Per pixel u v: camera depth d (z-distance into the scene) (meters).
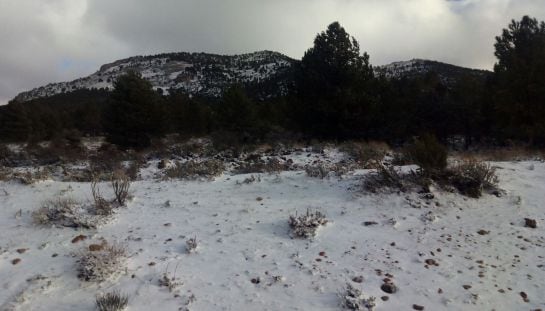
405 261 5.94
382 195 8.57
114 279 5.31
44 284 5.14
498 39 25.48
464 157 12.87
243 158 18.75
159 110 28.30
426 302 4.89
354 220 7.52
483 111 28.02
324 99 21.48
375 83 23.00
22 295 4.86
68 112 62.97
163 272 5.52
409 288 5.20
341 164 12.38
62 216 7.32
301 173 10.66
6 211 8.09
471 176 9.07
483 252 6.30
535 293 5.14
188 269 5.64
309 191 9.25
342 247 6.39
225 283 5.26
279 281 5.30
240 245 6.45
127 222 7.47
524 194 8.90
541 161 12.59
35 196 9.15
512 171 10.62
